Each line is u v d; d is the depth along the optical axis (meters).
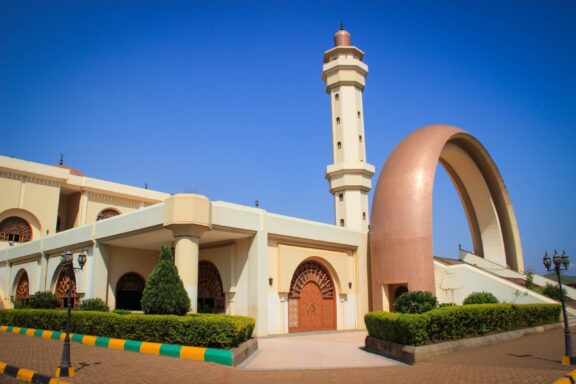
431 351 12.42
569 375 9.43
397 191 23.02
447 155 29.02
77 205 33.25
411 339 12.26
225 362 11.16
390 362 12.13
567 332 11.34
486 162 29.25
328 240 22.69
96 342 14.70
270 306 19.64
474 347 14.47
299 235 21.14
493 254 30.88
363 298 24.03
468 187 31.23
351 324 23.38
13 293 28.20
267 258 19.86
